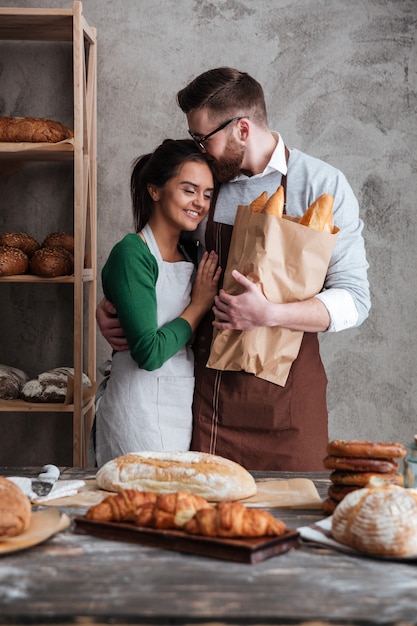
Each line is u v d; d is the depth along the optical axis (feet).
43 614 3.03
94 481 5.11
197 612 3.05
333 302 7.02
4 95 11.13
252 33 10.97
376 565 3.62
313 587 3.32
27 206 11.24
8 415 11.41
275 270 6.78
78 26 9.66
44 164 11.20
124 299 7.11
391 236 11.12
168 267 7.47
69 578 3.40
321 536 3.94
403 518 3.68
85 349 11.38
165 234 7.50
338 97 11.02
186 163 7.18
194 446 7.54
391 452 4.35
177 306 7.48
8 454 11.44
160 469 4.72
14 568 3.52
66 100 11.12
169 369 7.52
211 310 7.55
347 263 7.44
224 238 7.54
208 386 7.48
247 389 7.30
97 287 11.26
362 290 7.39
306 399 7.48
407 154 11.06
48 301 11.35
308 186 7.43
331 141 11.05
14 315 11.37
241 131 7.23
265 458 7.46
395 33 10.97
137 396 7.48
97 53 11.02
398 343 11.19
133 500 4.07
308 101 11.02
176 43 11.00
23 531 3.90
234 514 3.77
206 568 3.54
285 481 5.21
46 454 11.41
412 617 3.03
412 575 3.50
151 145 11.09
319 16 10.96
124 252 7.19
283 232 6.77
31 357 11.39
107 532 3.99
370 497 3.82
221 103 7.16
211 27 10.98
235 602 3.15
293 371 7.43
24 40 11.03
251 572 3.50
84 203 10.42
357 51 10.98
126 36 11.00
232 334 6.98
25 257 10.14
